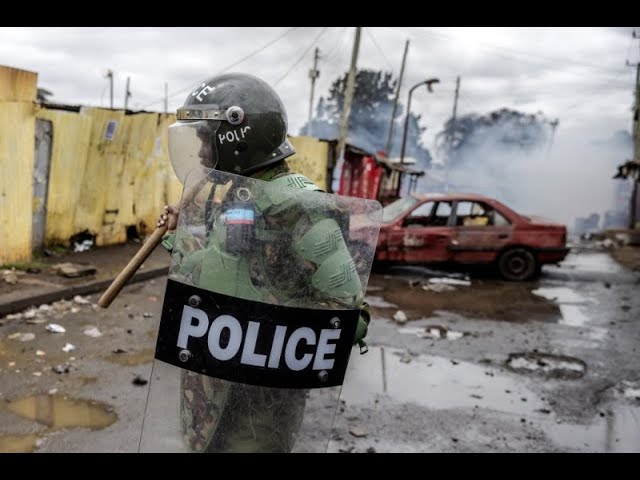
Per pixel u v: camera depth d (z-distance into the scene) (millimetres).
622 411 4184
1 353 4461
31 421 3445
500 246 9805
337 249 1368
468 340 5949
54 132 7949
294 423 1387
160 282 7438
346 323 1397
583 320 7090
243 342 1322
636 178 24859
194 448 1377
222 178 1352
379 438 3580
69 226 8508
